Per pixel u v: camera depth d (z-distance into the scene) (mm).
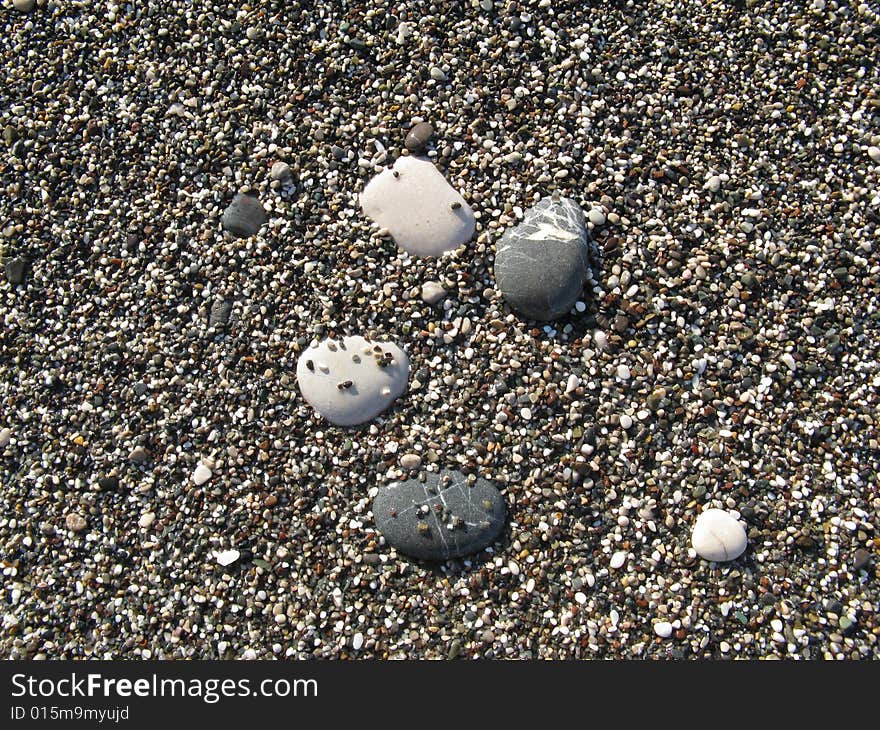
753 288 996
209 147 1006
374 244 993
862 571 968
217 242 998
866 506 975
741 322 992
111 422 983
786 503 975
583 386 981
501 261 984
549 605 962
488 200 999
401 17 1020
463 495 963
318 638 958
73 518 972
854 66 1021
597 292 990
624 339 987
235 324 989
